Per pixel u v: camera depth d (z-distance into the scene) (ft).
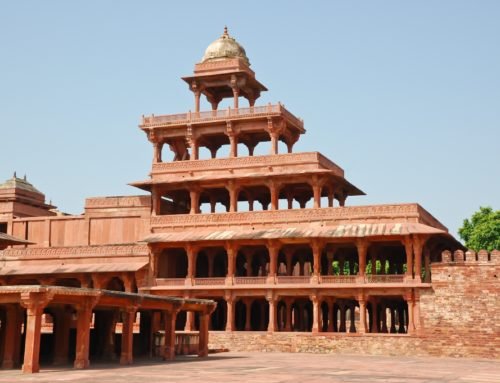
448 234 200.85
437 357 176.24
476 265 179.93
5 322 130.93
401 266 256.32
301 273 233.96
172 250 239.71
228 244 214.07
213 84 247.91
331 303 206.69
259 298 216.54
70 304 118.42
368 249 217.56
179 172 238.48
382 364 138.31
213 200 248.52
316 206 218.38
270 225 219.00
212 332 202.59
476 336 176.45
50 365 124.57
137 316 228.22
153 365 127.03
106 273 224.74
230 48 249.96
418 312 185.47
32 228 257.34
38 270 232.12
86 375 102.89
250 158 230.48
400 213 202.69
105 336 147.13
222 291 213.46
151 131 247.09
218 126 240.53
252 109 235.20
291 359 152.87
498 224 276.62
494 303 176.14
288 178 222.48
